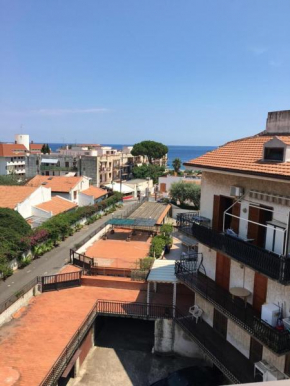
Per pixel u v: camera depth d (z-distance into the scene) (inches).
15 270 1294.3
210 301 667.4
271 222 551.5
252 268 544.7
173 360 811.4
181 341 812.6
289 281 487.5
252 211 606.9
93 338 872.3
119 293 1015.6
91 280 1077.1
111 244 1609.3
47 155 3663.9
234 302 642.2
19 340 768.9
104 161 3627.0
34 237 1422.2
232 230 649.0
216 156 713.6
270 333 514.0
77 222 1984.5
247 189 615.2
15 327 824.9
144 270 1092.5
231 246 596.7
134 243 1633.9
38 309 919.0
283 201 535.5
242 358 644.7
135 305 908.6
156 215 2000.5
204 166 671.8
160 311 859.4
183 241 1390.3
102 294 1009.5
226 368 608.7
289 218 518.6
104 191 2812.5
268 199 567.2
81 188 2573.8
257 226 593.6
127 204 3011.8
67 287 1059.3
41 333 798.5
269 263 511.5
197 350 804.6
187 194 2664.9
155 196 3009.4
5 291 1099.3
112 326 981.8
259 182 586.9
